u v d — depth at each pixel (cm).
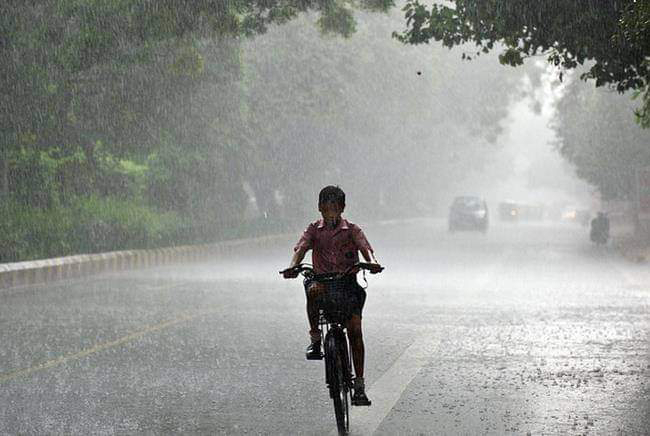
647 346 2905
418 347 2897
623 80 4138
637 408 1980
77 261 6088
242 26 6147
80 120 7500
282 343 2970
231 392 2169
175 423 1852
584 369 2481
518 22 3994
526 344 2958
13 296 4609
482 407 2000
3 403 2031
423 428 1809
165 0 5712
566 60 4109
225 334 3188
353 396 1820
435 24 4269
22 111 6762
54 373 2408
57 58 6100
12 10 6031
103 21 5778
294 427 1827
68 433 1761
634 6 3562
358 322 1819
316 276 1783
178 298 4512
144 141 8312
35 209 7394
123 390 2186
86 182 8350
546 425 1825
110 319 3625
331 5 6297
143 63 6397
